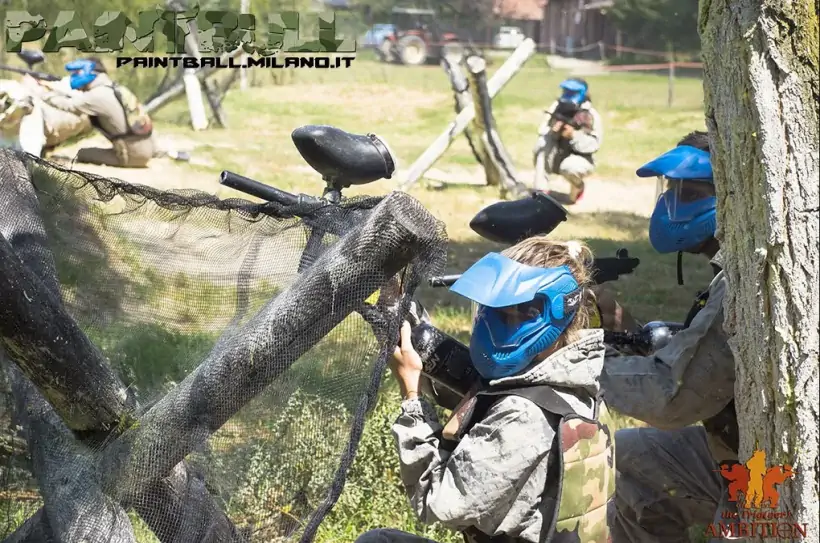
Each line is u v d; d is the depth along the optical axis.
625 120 21.27
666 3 35.03
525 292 2.51
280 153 14.05
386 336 2.42
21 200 2.55
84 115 10.25
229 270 2.56
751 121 2.77
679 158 3.46
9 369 2.47
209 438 2.42
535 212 3.21
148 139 10.83
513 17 35.34
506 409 2.55
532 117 21.30
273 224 2.56
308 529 2.29
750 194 2.79
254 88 22.95
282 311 2.33
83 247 2.57
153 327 2.54
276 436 2.43
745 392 2.89
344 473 2.34
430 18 32.69
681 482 3.58
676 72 32.59
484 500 2.53
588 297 2.78
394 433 2.70
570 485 2.51
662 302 8.49
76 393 2.30
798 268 2.68
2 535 2.40
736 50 2.81
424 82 25.78
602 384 3.26
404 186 12.02
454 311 7.54
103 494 2.40
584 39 36.66
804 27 2.71
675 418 3.21
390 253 2.31
